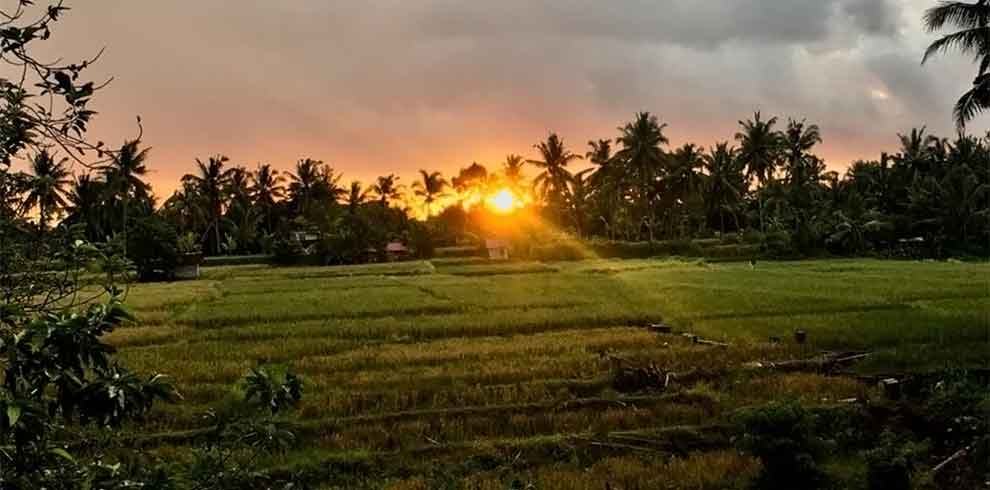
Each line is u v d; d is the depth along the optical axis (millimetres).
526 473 12250
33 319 3178
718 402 15227
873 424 14430
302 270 61250
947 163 76000
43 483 3316
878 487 11406
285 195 90500
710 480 11867
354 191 93562
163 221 57688
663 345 21234
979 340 20422
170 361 18984
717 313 27172
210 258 74125
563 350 20484
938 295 31438
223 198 80062
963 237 65750
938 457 13125
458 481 11820
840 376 17297
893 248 68438
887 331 21625
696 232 87312
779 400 14055
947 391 14812
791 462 11586
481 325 24797
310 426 13711
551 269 55188
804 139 78625
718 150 74625
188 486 4027
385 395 15547
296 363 18875
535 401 15602
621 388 16672
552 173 80938
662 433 13742
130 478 3711
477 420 14359
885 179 79250
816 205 76312
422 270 57125
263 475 4742
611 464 12602
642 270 52469
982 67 28766
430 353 19984
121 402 3205
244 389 4387
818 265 54656
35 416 2961
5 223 3359
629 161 69938
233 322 27547
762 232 73062
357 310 29844
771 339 21656
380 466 12414
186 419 13672
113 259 3682
